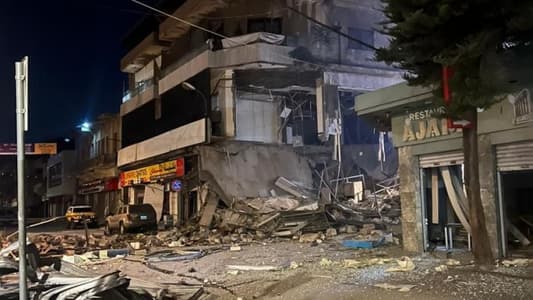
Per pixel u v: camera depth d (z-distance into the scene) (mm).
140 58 39312
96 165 48312
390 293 8336
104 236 26703
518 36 9555
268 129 28438
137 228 28250
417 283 8953
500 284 8391
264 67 26531
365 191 26469
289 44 27594
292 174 27219
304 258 14164
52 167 66125
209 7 29266
